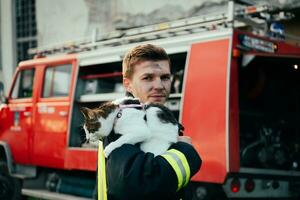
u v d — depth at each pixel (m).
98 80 7.05
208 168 5.25
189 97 5.55
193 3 9.95
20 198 8.04
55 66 7.68
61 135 7.31
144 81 1.85
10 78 14.40
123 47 6.57
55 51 8.09
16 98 8.36
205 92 5.41
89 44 7.26
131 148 1.67
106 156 1.73
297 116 6.74
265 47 5.71
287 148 6.23
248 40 5.49
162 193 1.62
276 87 6.58
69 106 7.23
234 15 5.45
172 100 5.91
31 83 8.16
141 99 1.86
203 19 5.75
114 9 11.66
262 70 6.07
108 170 1.71
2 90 8.59
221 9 9.42
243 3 6.11
